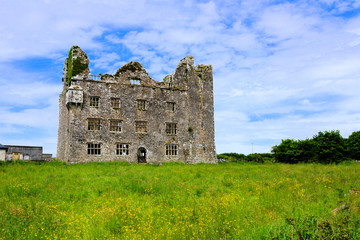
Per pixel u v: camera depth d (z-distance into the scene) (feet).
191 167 114.52
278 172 86.74
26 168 93.71
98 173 83.61
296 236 23.70
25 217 34.37
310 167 105.70
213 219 31.45
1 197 48.65
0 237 28.37
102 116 129.80
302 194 43.09
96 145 127.24
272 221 30.71
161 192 53.93
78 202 45.98
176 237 27.35
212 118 157.99
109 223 32.83
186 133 147.74
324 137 146.72
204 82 159.33
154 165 126.11
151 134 139.03
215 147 155.74
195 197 47.50
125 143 132.57
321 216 31.24
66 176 75.10
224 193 49.67
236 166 126.00
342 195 41.98
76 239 28.40
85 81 128.88
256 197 45.09
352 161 132.87
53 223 32.73
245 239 26.08
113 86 134.21
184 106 149.69
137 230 30.37
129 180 66.90
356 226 25.62
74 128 123.13
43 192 53.36
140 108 138.72
